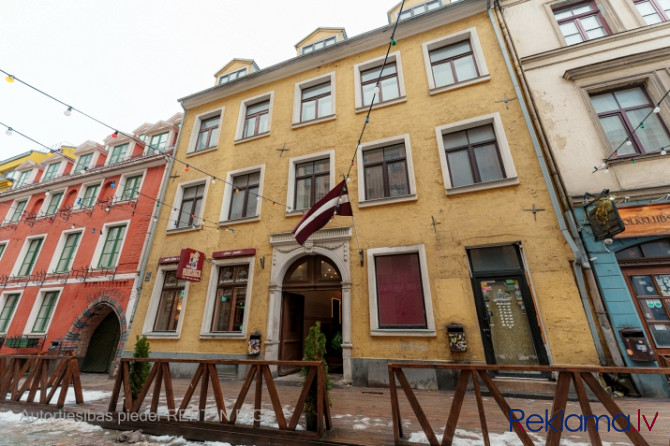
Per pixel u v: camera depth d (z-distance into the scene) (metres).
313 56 9.60
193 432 3.51
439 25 8.43
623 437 3.00
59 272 11.02
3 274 12.31
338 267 6.85
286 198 8.12
